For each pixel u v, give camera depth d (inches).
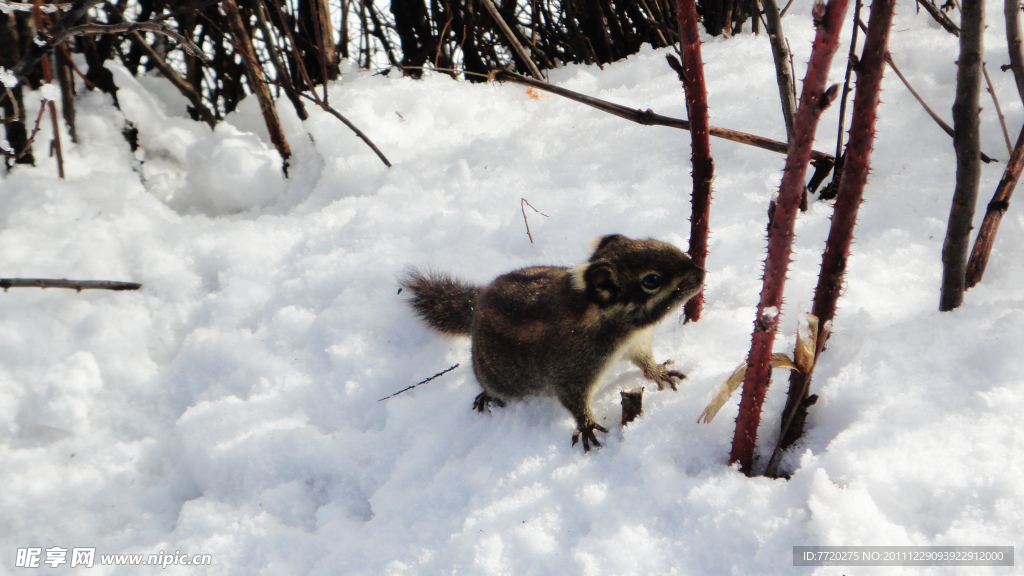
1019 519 39.3
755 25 52.9
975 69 40.8
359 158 51.6
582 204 48.8
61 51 48.7
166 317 47.8
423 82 54.0
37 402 45.4
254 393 45.8
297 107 52.2
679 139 50.0
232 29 50.4
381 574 41.6
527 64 54.0
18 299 47.1
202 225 50.1
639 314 43.4
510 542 41.4
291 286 47.9
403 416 44.7
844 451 40.6
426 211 49.7
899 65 49.7
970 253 43.4
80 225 48.8
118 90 51.8
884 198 46.3
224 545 42.7
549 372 43.9
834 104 49.3
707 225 43.7
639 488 41.6
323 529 42.7
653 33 58.7
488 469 42.9
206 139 51.5
